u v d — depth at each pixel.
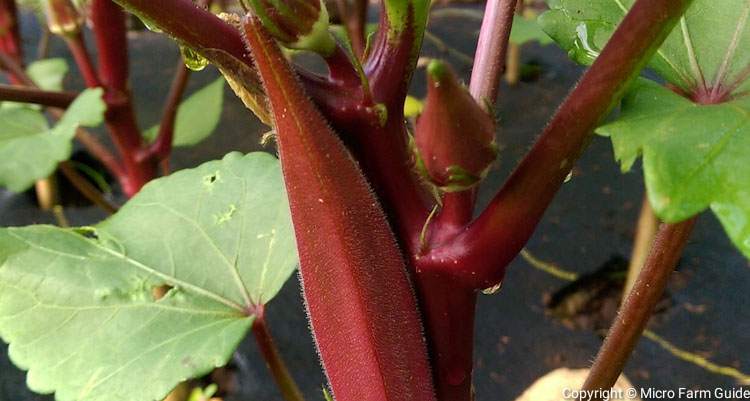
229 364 0.57
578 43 0.23
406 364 0.19
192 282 0.28
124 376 0.25
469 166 0.16
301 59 0.79
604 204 0.66
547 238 0.64
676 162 0.15
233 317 0.27
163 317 0.27
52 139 0.45
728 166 0.15
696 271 0.58
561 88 0.80
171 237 0.30
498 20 0.23
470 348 0.20
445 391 0.21
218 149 0.77
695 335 0.54
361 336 0.19
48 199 0.70
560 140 0.17
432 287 0.19
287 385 0.29
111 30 0.44
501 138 0.73
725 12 0.21
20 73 0.56
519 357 0.55
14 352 0.26
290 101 0.17
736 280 0.57
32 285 0.28
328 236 0.18
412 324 0.19
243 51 0.18
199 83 0.88
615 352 0.24
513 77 0.80
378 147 0.18
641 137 0.16
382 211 0.18
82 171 0.73
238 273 0.28
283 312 0.60
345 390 0.20
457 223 0.19
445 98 0.15
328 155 0.17
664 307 0.56
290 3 0.16
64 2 0.43
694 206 0.15
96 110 0.44
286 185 0.18
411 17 0.17
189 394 0.53
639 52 0.15
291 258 0.28
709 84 0.20
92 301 0.27
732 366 0.52
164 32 0.17
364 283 0.19
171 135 0.49
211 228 0.30
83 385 0.25
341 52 0.17
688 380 0.51
